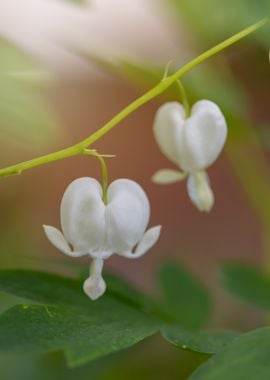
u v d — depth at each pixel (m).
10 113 0.46
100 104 0.73
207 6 0.51
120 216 0.37
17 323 0.35
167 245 0.70
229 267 0.45
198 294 0.45
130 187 0.38
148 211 0.38
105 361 0.46
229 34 0.51
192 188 0.40
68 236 0.37
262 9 0.51
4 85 0.46
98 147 0.75
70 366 0.34
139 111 0.76
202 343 0.37
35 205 0.58
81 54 0.47
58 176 0.70
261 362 0.34
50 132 0.46
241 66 0.60
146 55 0.68
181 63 0.51
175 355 0.48
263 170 0.58
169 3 0.53
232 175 0.73
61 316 0.36
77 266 0.42
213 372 0.34
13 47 0.47
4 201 0.56
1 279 0.38
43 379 0.46
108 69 0.47
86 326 0.36
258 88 0.62
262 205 0.50
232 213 0.72
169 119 0.40
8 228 0.56
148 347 0.48
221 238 0.70
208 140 0.40
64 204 0.37
